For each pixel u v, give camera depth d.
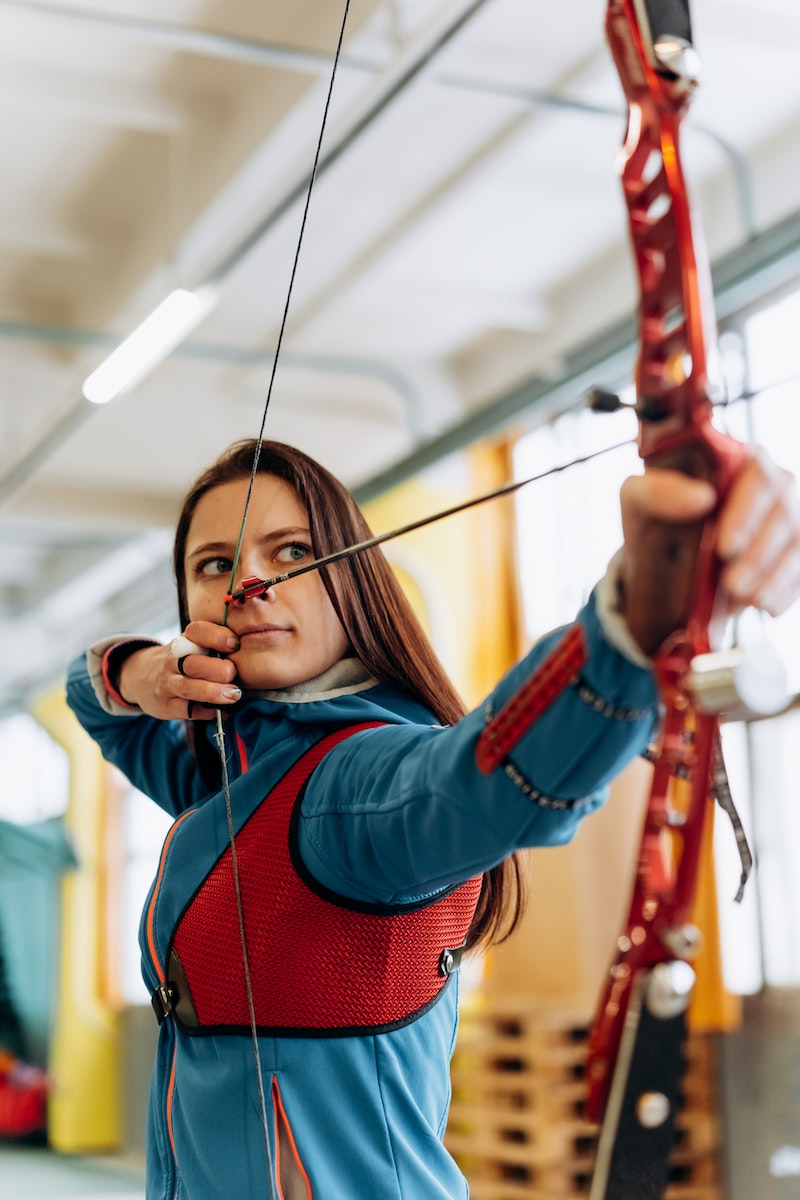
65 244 6.34
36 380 7.30
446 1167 1.20
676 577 0.72
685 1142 5.19
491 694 0.90
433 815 0.95
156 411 7.59
